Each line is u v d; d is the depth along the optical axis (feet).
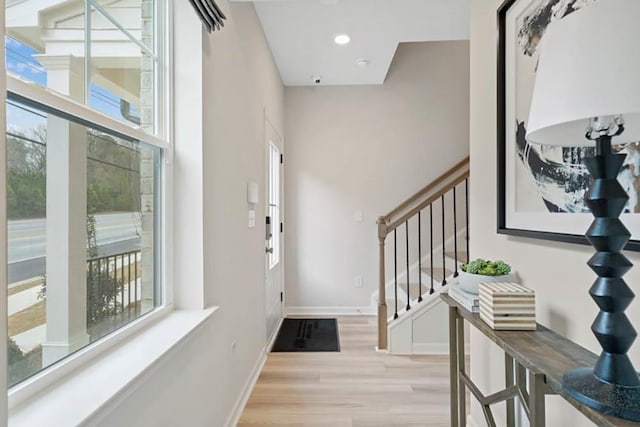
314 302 14.26
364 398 7.92
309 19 9.14
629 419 2.35
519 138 4.89
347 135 14.14
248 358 8.36
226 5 6.76
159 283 5.28
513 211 5.05
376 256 14.16
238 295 7.54
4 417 2.22
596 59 2.37
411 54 14.03
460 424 5.60
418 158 14.06
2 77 2.22
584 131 3.17
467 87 13.98
